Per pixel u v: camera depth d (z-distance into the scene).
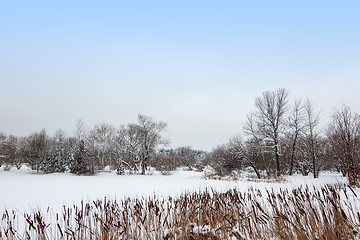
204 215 3.68
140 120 42.06
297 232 2.50
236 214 3.56
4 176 28.98
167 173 38.62
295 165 33.28
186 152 82.38
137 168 41.16
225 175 31.92
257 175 28.53
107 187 16.58
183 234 2.96
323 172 37.62
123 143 42.69
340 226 2.32
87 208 3.27
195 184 17.98
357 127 20.84
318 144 29.91
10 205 9.23
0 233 2.56
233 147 31.59
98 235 2.85
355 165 18.83
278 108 30.83
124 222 3.19
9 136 51.09
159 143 42.22
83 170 36.47
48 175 32.78
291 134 30.16
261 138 30.56
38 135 42.22
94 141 41.84
